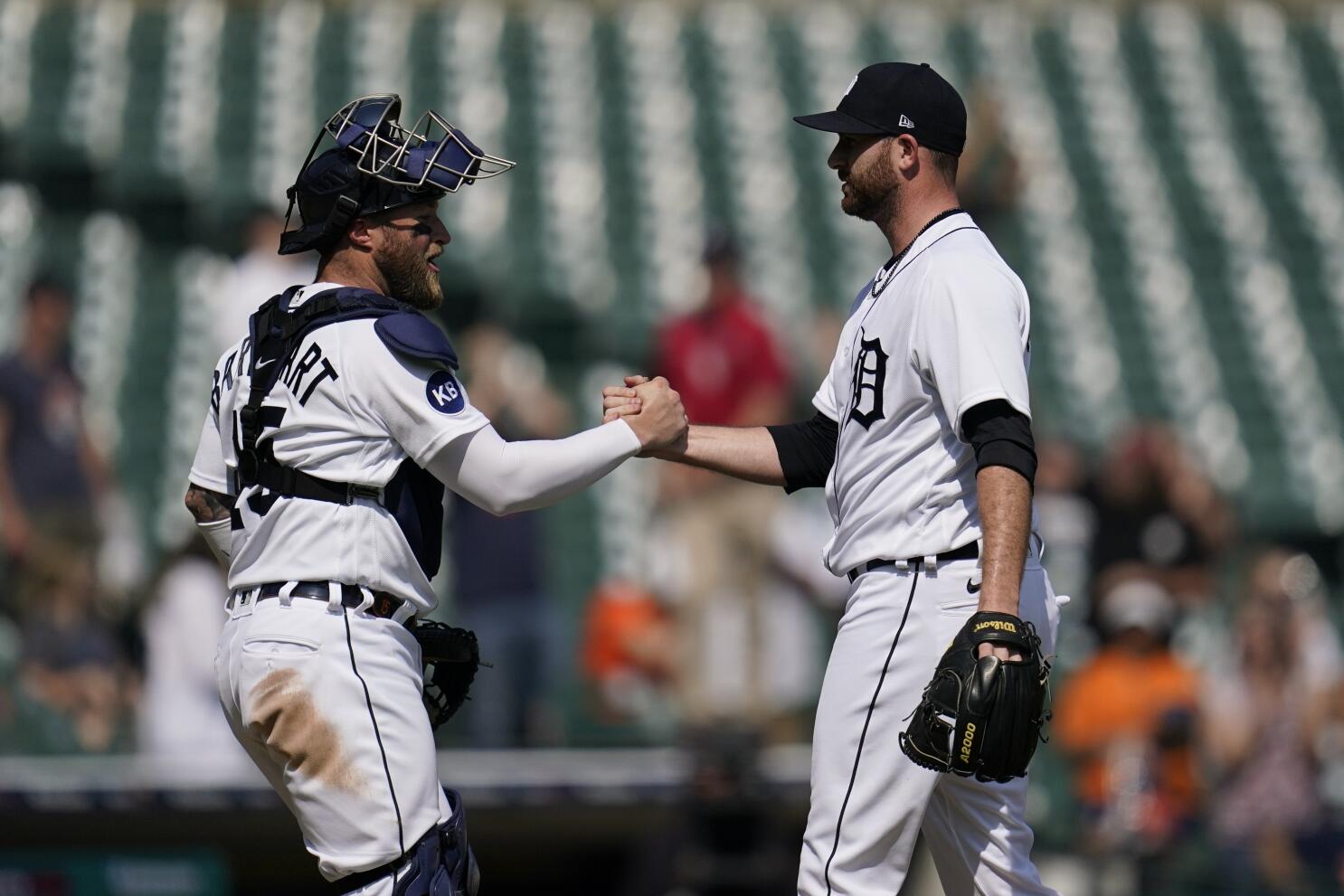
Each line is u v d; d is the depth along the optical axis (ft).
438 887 40.27
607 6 189.67
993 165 154.20
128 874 81.46
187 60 176.35
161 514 127.95
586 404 148.15
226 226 156.04
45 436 97.14
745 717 88.79
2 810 80.02
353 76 178.29
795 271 161.38
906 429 41.11
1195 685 91.97
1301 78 193.77
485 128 175.42
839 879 41.11
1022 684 37.32
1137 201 175.52
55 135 163.12
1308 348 162.30
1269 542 145.79
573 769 85.51
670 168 172.86
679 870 81.05
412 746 40.50
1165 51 193.77
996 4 193.57
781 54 187.73
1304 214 177.17
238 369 42.63
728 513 90.53
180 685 82.74
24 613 91.09
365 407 40.55
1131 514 107.34
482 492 41.16
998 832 42.09
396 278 42.55
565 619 94.12
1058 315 162.20
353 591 40.52
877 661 40.86
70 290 147.74
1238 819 90.89
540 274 159.22
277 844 87.45
